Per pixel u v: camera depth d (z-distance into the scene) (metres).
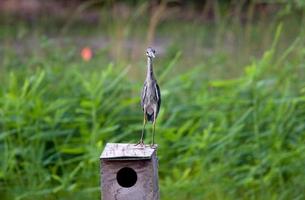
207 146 11.96
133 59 16.12
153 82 7.84
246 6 18.55
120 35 16.50
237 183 11.80
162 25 24.42
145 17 19.41
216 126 12.84
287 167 11.91
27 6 29.58
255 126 12.25
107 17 19.81
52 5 29.75
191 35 18.75
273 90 13.16
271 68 13.57
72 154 12.55
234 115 12.80
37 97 12.59
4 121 12.26
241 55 15.14
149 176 7.62
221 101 12.87
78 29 26.41
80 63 15.80
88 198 11.80
